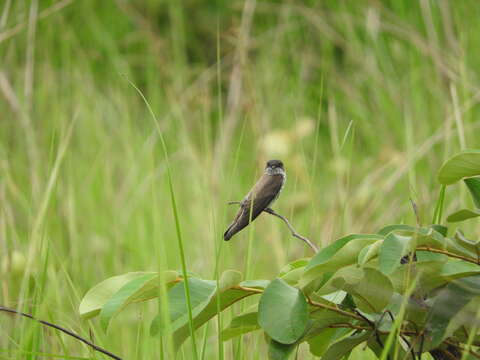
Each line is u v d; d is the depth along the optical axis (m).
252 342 6.52
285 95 13.88
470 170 4.16
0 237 8.54
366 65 13.81
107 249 9.70
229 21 17.33
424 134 11.68
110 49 16.08
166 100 14.70
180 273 4.26
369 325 4.25
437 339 3.97
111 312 3.95
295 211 9.08
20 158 11.72
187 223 10.25
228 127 11.70
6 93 11.84
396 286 3.99
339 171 9.32
